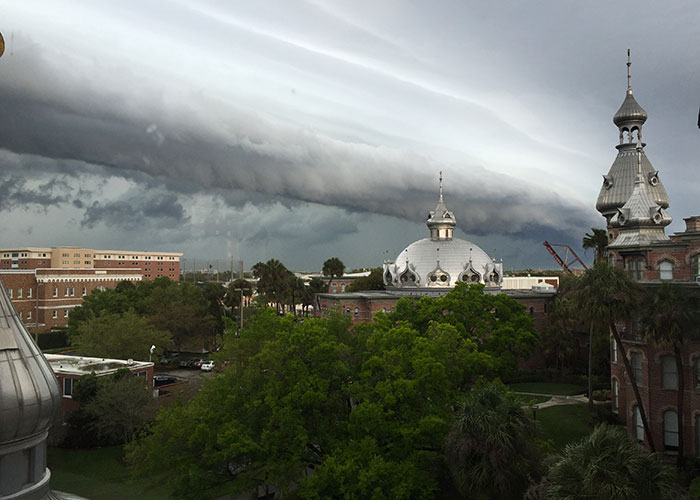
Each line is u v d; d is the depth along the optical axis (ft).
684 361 118.52
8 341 25.88
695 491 89.97
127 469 133.80
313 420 97.81
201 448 98.63
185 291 289.33
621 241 148.46
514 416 81.05
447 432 93.50
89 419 150.10
